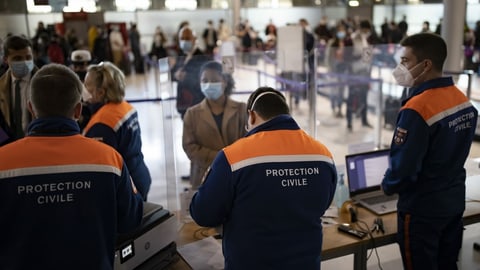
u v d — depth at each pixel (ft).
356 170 7.48
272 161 4.18
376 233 6.23
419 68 5.70
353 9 56.24
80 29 41.73
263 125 4.41
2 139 7.37
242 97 9.28
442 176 5.70
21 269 3.56
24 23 43.19
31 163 3.60
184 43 19.88
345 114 20.88
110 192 3.84
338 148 16.85
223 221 4.43
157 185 13.60
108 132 6.68
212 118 7.94
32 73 7.77
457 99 5.68
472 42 28.04
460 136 5.68
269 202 4.13
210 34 43.24
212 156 7.81
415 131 5.44
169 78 8.87
